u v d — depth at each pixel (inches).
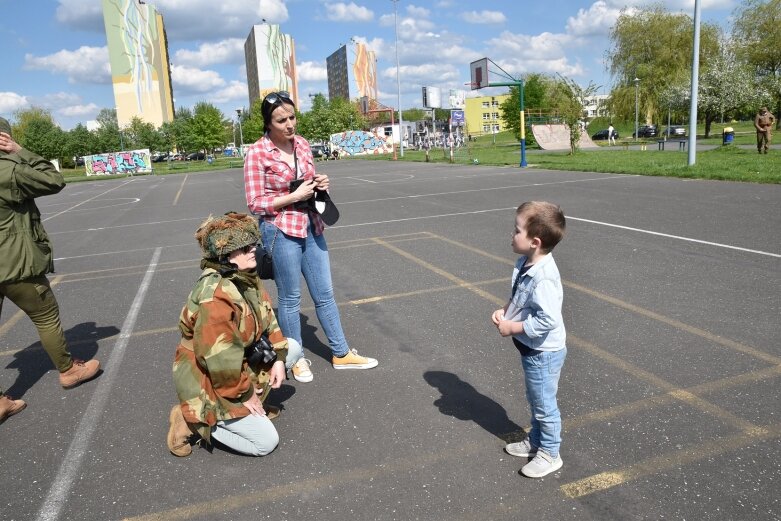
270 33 5142.7
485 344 177.8
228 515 102.9
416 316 207.3
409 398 144.4
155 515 104.1
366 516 100.5
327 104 2886.3
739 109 1550.2
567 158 1073.5
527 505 101.5
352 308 220.4
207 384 117.4
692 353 161.5
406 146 2630.4
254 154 145.6
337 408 141.0
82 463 122.5
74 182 1731.1
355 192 695.1
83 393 157.5
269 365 127.6
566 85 1234.0
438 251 313.3
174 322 216.7
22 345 201.3
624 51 1802.4
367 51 5585.6
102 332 209.3
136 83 4387.3
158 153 3499.0
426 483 109.1
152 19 4404.5
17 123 3243.1
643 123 2012.8
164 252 365.1
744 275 235.8
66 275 311.9
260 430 118.8
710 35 1717.5
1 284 142.3
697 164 696.4
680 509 98.6
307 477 113.2
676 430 122.9
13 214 142.7
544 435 109.1
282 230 146.9
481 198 544.7
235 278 118.2
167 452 125.4
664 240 308.8
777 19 1699.1
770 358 155.8
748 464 110.0
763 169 605.0
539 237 99.0
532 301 100.7
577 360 160.7
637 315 194.5
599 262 269.3
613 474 109.0
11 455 126.9
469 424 130.6
